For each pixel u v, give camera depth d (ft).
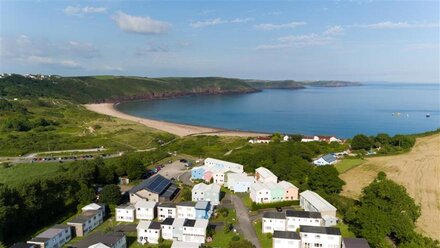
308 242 272.92
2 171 508.94
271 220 298.56
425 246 254.88
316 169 402.31
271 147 575.38
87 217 307.78
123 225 320.70
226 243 279.28
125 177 467.93
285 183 384.47
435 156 564.30
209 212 332.19
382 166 510.17
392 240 281.33
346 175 471.62
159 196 376.07
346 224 309.22
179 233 286.87
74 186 369.50
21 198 304.71
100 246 245.86
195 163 558.97
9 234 286.25
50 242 262.06
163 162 568.41
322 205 322.96
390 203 307.99
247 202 376.48
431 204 367.25
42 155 623.36
